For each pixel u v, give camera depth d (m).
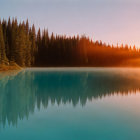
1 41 35.97
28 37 53.38
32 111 7.26
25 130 5.23
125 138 4.70
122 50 88.56
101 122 5.93
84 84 16.36
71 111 7.27
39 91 12.30
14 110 7.43
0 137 4.79
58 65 67.69
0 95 10.63
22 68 43.81
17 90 12.51
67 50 71.62
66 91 12.45
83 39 76.12
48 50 67.75
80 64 71.94
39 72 31.50
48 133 5.04
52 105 8.34
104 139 4.69
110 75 27.25
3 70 30.67
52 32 70.31
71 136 4.89
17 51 43.97
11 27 51.50
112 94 11.27
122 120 6.11
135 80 20.23
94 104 8.55
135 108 7.73
